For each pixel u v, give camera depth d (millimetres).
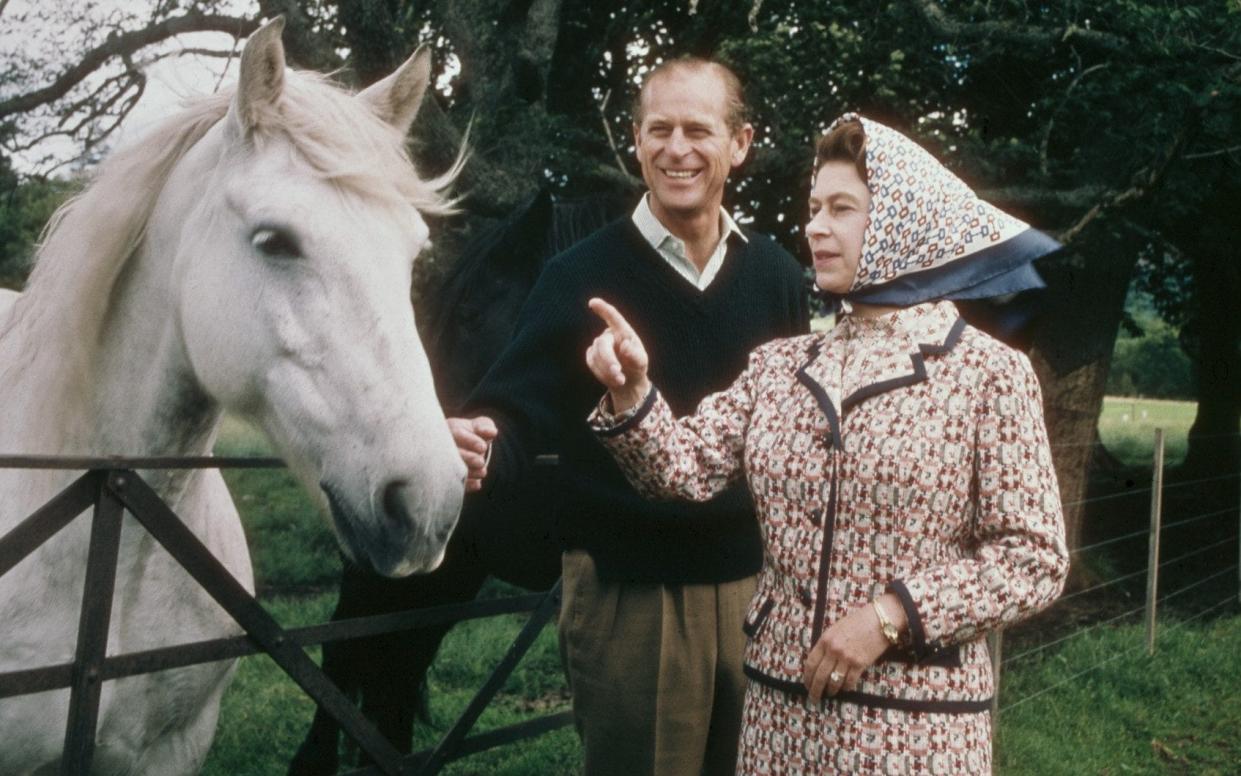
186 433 1957
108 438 1925
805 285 2336
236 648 1974
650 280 2145
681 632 2137
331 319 1653
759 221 7363
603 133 7254
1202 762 4398
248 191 1687
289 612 5816
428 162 5680
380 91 1999
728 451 1846
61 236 1912
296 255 1665
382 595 3207
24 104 7797
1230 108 5398
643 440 1726
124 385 1909
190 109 1919
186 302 1763
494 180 5746
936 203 1596
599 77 8156
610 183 6340
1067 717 4742
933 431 1591
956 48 6234
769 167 6219
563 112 8062
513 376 2156
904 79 6332
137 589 1945
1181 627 6359
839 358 1705
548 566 3176
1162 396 37312
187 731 2154
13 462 1579
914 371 1615
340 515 1677
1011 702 4914
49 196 6656
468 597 3295
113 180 1883
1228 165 6348
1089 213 5621
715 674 2176
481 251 3379
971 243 1595
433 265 5082
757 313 2221
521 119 6078
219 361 1741
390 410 1622
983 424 1591
